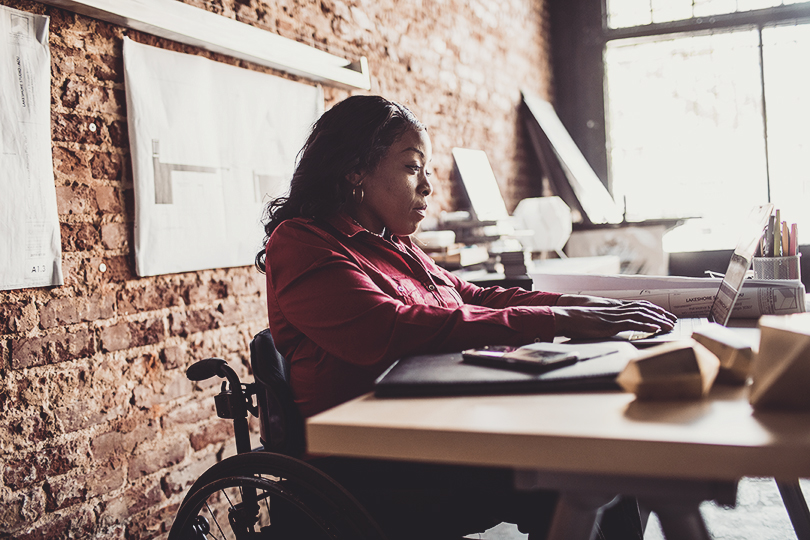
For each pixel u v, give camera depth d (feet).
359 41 9.96
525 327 3.28
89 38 5.62
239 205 7.19
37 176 5.06
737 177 18.98
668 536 2.06
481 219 13.24
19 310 4.96
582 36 20.49
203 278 6.80
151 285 6.16
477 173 13.96
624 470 1.72
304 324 3.62
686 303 4.60
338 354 3.48
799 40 18.15
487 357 2.69
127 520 5.74
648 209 19.95
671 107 19.63
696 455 1.65
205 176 6.74
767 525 6.37
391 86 11.03
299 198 4.44
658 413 1.96
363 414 2.15
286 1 8.16
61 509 5.17
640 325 3.41
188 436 6.46
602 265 13.85
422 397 2.38
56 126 5.31
